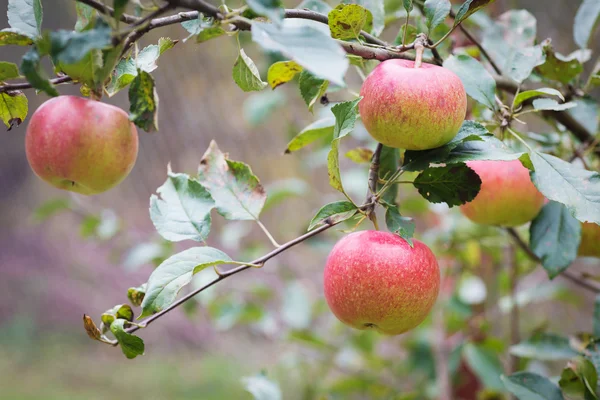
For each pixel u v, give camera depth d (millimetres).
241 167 1162
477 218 1306
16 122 1103
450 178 1051
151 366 4660
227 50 4555
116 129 1010
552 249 1286
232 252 3699
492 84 1167
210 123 4750
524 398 1255
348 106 982
